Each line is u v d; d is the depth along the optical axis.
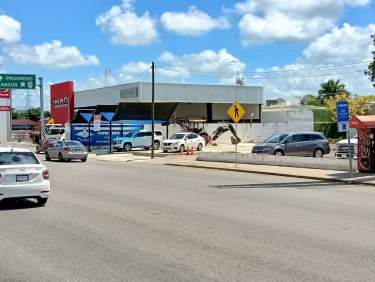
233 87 68.69
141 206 13.36
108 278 6.71
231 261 7.54
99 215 11.88
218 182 20.31
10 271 7.12
